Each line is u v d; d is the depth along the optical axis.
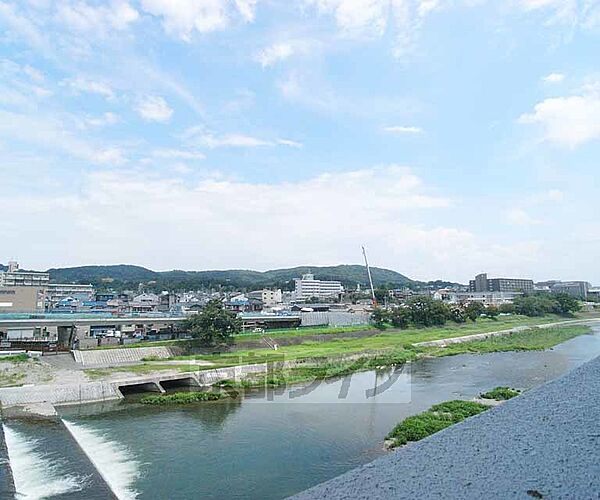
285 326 80.62
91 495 19.20
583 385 3.42
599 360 4.21
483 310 111.38
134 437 27.14
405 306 97.75
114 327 70.44
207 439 26.67
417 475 2.30
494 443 2.58
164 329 67.75
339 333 75.81
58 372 42.78
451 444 2.69
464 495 2.01
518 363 53.69
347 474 2.49
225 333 58.81
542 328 95.62
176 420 30.89
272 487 20.11
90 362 48.16
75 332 56.53
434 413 29.52
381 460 2.64
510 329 92.56
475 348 66.62
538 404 3.14
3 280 117.94
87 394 36.81
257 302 117.06
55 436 27.17
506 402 3.35
